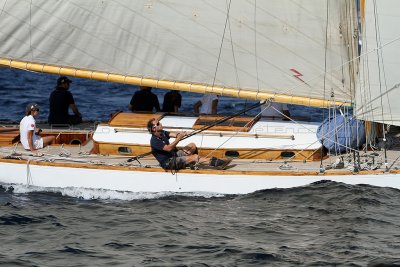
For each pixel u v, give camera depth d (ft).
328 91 201.67
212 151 201.36
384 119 196.03
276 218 178.40
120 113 216.13
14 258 157.79
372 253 158.92
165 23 207.00
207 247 163.22
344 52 199.41
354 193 188.44
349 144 200.64
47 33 212.02
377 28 193.36
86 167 195.62
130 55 209.77
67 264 155.02
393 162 197.36
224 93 206.69
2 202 190.08
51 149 209.97
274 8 201.36
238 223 176.35
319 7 198.90
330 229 171.83
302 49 201.57
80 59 211.82
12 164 199.82
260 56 203.72
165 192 193.88
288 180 192.34
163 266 153.89
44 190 198.90
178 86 208.74
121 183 195.00
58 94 228.22
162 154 193.06
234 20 203.72
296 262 155.63
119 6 208.23
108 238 168.76
